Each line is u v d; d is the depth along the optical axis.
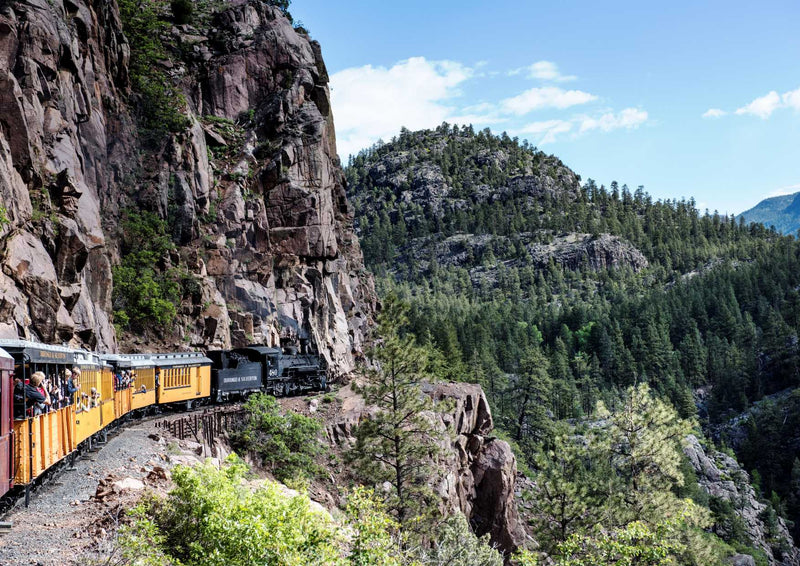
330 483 34.47
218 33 66.06
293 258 58.06
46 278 31.73
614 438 38.66
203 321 48.81
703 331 183.75
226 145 60.22
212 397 41.62
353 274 73.00
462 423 46.19
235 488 14.83
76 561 11.60
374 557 15.16
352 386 36.47
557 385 118.81
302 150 60.97
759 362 161.88
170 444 26.22
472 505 45.22
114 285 44.75
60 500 15.95
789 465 120.75
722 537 84.12
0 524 13.34
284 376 48.62
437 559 25.47
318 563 14.03
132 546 11.92
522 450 84.94
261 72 64.75
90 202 40.62
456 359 100.81
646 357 157.88
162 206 49.62
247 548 13.02
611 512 34.94
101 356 27.34
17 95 34.28
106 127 48.16
